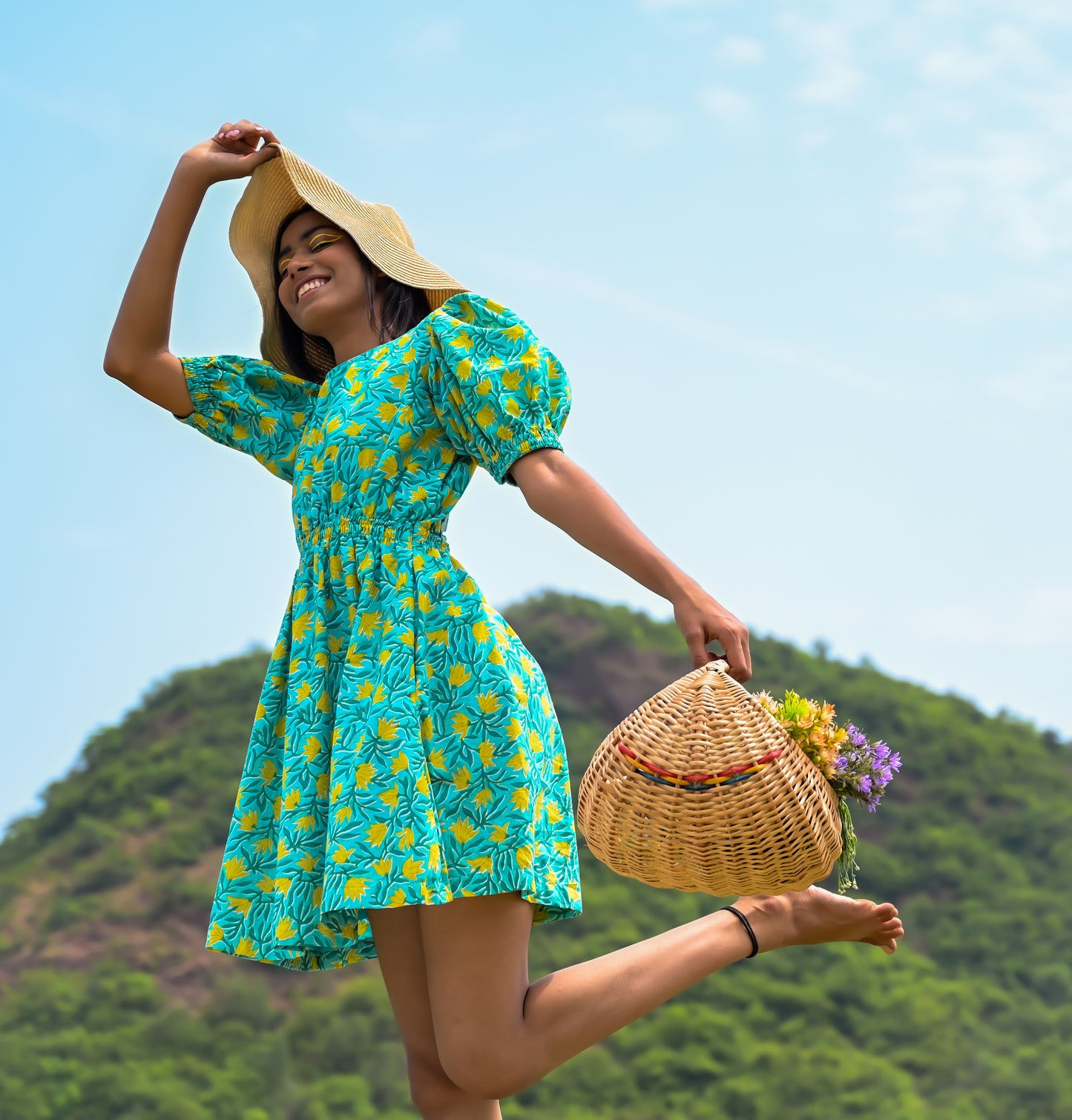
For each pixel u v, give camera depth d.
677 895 43.84
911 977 42.06
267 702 2.40
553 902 2.22
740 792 2.25
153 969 42.56
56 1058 38.38
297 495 2.42
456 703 2.24
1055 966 42.25
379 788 2.16
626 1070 38.31
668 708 2.31
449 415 2.38
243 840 2.35
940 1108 36.59
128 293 2.61
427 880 2.11
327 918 2.24
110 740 54.34
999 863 47.62
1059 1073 37.50
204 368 2.63
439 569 2.32
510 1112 36.72
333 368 2.73
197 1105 36.78
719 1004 40.88
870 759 2.39
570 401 2.36
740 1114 36.56
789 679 56.09
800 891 2.37
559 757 2.38
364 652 2.26
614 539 2.21
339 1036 39.56
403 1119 36.69
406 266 2.58
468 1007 2.16
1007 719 57.59
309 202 2.58
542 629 57.12
